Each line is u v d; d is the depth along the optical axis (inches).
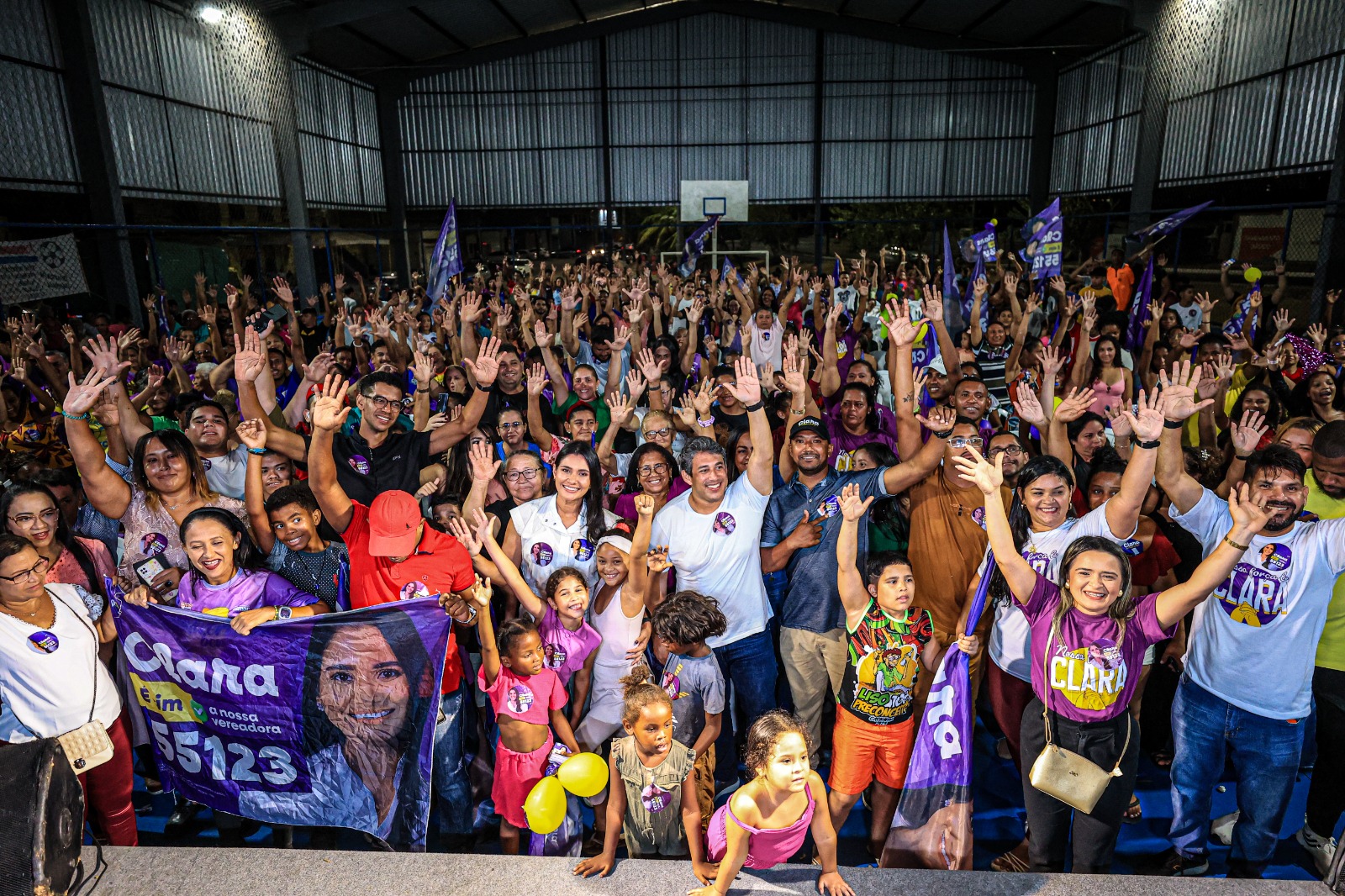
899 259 928.9
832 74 920.9
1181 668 152.0
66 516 161.2
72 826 89.7
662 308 426.3
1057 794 109.4
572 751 132.3
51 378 252.7
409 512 134.6
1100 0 674.8
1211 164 605.0
